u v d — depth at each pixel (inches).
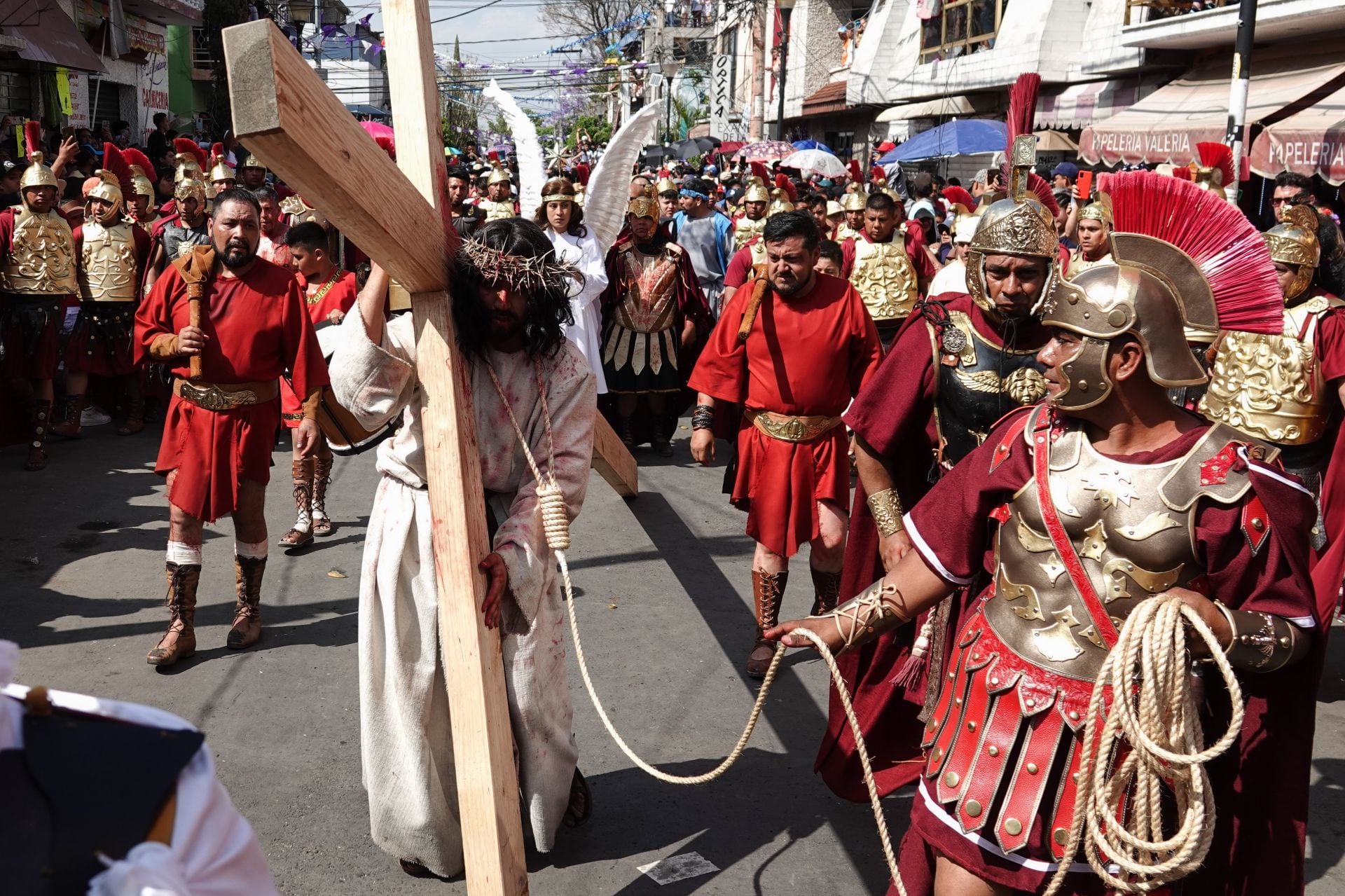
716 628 211.6
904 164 1053.2
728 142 1406.3
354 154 93.1
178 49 1218.0
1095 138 705.6
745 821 147.9
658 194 504.7
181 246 339.6
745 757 164.1
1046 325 88.0
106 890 42.9
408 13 110.3
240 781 153.6
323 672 187.2
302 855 137.8
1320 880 137.6
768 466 186.9
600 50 2591.0
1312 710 92.2
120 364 339.9
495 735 117.0
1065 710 87.9
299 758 160.1
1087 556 87.7
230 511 187.9
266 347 186.1
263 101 81.4
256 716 171.8
